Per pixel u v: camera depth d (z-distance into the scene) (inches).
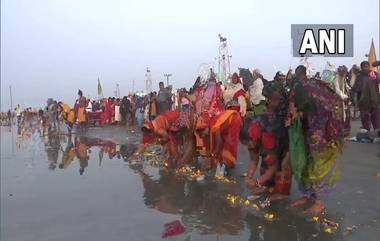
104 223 238.2
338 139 229.8
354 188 271.1
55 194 315.3
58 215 259.4
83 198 299.1
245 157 406.9
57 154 579.2
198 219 234.1
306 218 222.8
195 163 374.6
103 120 1148.5
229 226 219.6
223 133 319.3
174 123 384.8
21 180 380.2
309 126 227.8
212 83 353.7
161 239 207.5
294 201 247.0
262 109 301.6
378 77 445.1
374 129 443.8
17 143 810.2
